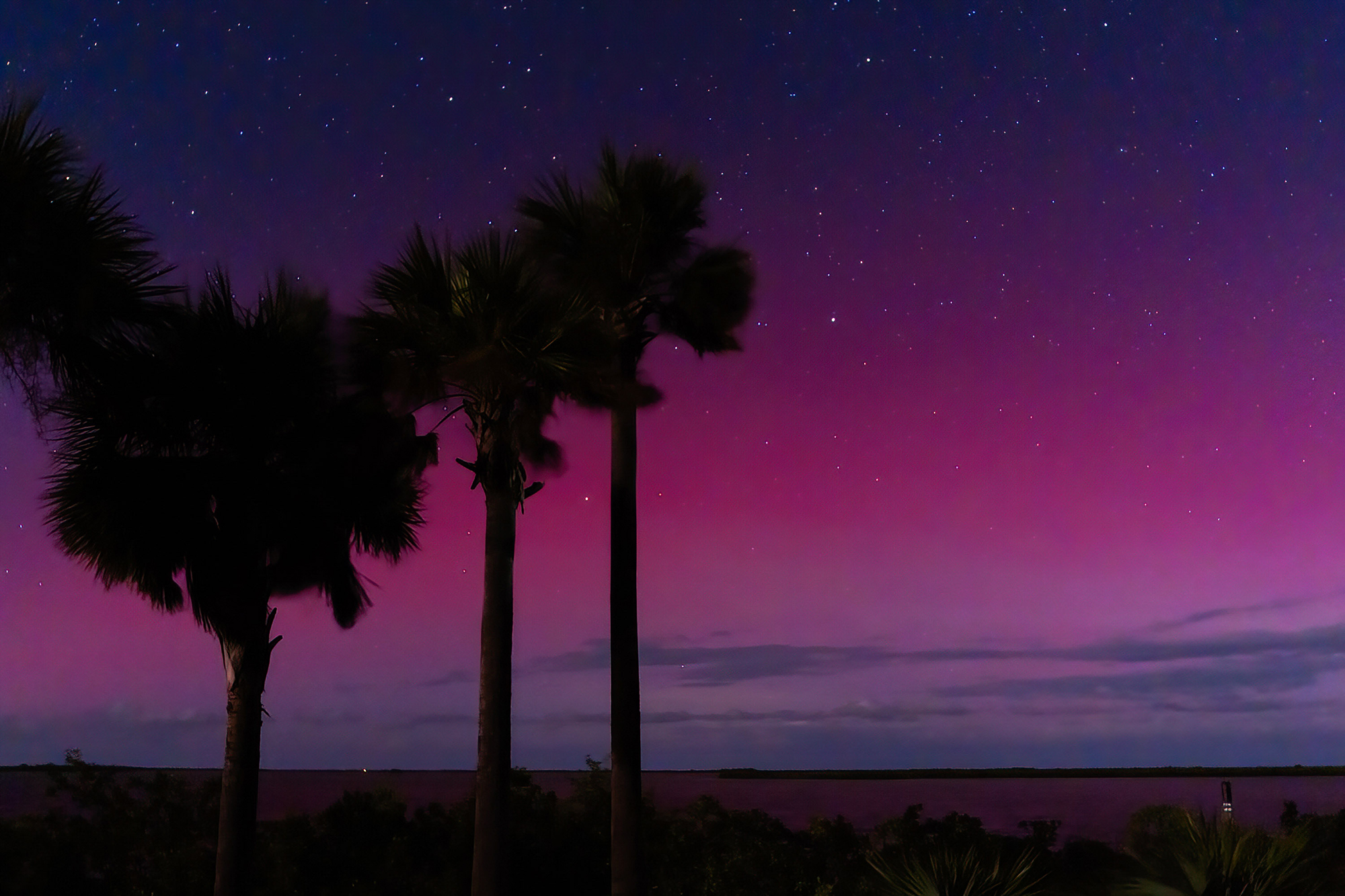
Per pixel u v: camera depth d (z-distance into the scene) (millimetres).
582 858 13008
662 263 11680
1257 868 6539
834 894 11734
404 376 10797
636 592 10703
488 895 9797
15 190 9203
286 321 11680
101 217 9844
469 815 13648
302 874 12758
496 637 10398
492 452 10688
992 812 45062
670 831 13898
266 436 11273
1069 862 11531
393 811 14078
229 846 10375
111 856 13125
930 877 7449
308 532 11969
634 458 11047
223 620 10664
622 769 10188
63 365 10078
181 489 10594
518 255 10617
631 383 10953
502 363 10383
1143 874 6977
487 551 10617
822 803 60031
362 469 11625
